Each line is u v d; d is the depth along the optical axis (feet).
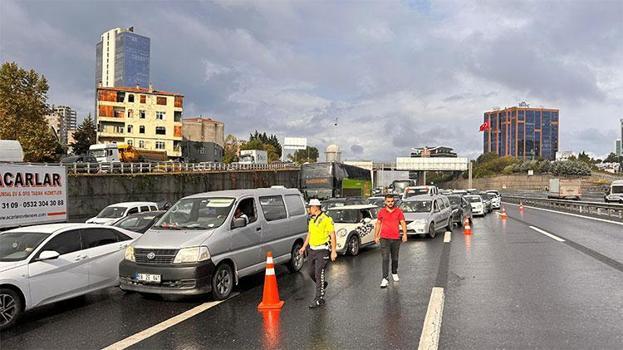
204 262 25.72
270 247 32.04
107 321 23.16
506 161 359.46
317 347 18.33
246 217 29.48
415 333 19.77
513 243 49.80
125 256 27.32
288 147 230.07
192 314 23.90
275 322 22.02
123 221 47.14
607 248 44.57
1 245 25.62
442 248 47.29
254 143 364.79
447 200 66.59
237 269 28.48
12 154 59.62
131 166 120.26
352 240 43.68
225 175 158.92
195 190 140.36
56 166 54.19
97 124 242.99
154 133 252.42
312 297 27.07
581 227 67.05
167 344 19.24
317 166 112.68
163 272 25.39
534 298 25.30
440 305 24.32
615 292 26.37
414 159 268.41
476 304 24.36
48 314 25.04
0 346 19.79
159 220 30.01
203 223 28.68
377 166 269.03
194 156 286.66
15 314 22.94
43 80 134.41
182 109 260.83
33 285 23.82
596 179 307.17
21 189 50.11
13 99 128.57
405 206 60.85
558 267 34.58
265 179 191.93
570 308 23.12
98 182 108.58
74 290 25.98
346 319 22.18
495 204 127.95
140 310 25.17
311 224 25.58
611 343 17.95
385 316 22.52
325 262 25.38
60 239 26.27
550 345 17.87
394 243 29.84
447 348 17.83
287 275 34.45
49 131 137.69
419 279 31.45
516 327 20.24
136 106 248.73
